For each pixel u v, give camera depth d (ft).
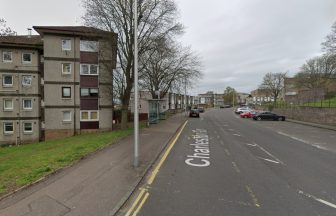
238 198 25.26
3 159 50.88
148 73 131.85
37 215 21.01
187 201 24.38
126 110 97.50
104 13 90.07
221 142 61.46
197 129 91.81
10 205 22.91
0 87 109.50
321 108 123.13
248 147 54.95
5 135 110.22
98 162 38.47
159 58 137.08
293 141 65.57
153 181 30.45
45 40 104.22
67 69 106.73
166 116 164.55
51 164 36.73
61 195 25.25
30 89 111.86
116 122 123.95
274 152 49.80
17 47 109.60
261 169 36.58
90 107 108.68
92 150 46.91
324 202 24.54
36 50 111.75
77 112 107.76
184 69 153.28
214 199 24.93
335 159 44.01
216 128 96.99
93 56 107.86
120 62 96.68
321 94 151.33
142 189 27.68
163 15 93.56
